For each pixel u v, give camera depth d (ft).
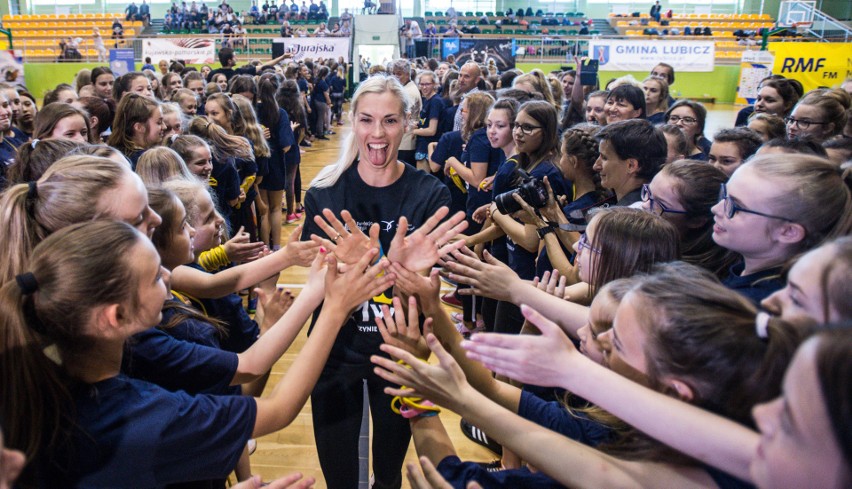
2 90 11.19
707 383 2.78
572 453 3.05
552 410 4.02
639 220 4.63
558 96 16.39
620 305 3.17
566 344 2.91
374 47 55.88
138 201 4.11
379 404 5.33
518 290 4.83
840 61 24.77
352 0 75.82
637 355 3.02
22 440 2.99
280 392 3.81
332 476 5.38
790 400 1.85
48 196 3.89
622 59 39.52
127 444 3.14
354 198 5.47
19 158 6.42
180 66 22.70
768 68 25.68
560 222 6.67
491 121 9.81
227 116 12.44
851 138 7.56
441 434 4.12
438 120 17.02
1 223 3.84
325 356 4.04
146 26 65.36
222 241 8.89
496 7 76.59
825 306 2.43
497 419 3.28
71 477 3.12
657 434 2.64
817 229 4.08
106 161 4.13
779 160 4.23
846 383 1.66
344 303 4.15
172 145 9.07
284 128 14.74
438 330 4.39
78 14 66.85
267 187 14.93
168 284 4.02
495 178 8.93
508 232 8.01
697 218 5.41
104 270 3.07
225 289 5.39
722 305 2.91
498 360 2.93
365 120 5.20
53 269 3.05
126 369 3.92
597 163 7.12
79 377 3.26
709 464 2.56
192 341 4.59
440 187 5.47
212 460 3.43
